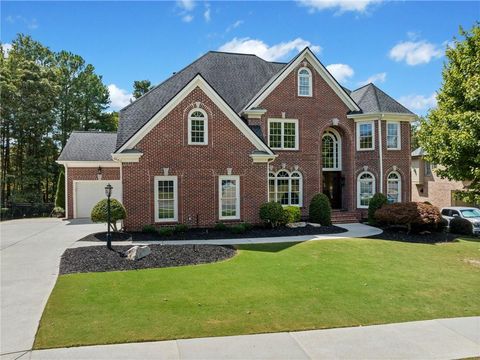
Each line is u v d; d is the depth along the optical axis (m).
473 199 14.06
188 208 19.34
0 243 16.62
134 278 10.55
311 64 24.72
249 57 27.47
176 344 6.46
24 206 31.88
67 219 27.61
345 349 6.36
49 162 44.06
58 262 12.64
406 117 25.53
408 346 6.51
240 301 8.68
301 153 24.42
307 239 17.27
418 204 20.22
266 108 23.78
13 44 45.34
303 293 9.34
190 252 13.76
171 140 19.08
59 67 48.62
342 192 26.31
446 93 14.41
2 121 38.44
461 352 6.30
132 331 6.93
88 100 51.22
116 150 18.36
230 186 20.06
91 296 8.91
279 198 24.11
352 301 8.82
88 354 6.06
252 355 6.09
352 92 30.81
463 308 8.49
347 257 13.75
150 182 18.75
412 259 13.78
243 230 18.56
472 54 13.60
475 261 13.66
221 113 19.83
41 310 7.99
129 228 18.50
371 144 25.39
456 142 12.52
